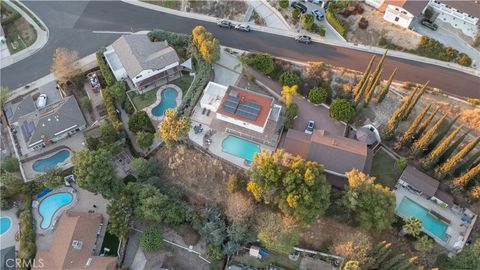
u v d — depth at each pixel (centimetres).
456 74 10212
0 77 11262
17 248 8669
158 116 9919
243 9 11706
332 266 7875
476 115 9231
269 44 11062
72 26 12112
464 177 8044
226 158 9012
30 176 9538
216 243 8062
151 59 10081
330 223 8238
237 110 9075
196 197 8881
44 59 11550
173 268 8281
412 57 10531
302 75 10362
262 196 7925
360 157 8531
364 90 9094
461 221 8381
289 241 7512
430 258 7781
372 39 10825
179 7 12131
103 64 10669
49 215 9038
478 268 7206
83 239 8300
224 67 10675
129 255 8450
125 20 12081
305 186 7644
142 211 8375
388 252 7494
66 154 9925
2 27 12262
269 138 9088
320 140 8875
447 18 10788
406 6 10344
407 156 9044
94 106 10469
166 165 9306
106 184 8556
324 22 11275
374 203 7644
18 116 10269
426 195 8562
